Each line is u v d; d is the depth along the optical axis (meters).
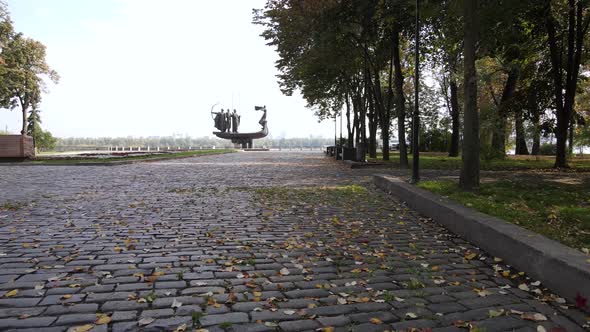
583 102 31.52
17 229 6.34
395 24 18.45
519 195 8.81
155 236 6.02
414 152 11.25
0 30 46.50
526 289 4.19
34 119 61.25
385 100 39.66
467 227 6.11
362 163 21.25
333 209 8.57
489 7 10.11
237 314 3.42
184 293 3.84
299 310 3.52
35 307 3.46
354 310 3.57
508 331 3.25
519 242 4.74
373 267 4.79
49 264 4.62
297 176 16.05
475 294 4.03
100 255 5.01
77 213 7.71
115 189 11.38
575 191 9.61
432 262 5.09
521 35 17.88
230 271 4.51
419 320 3.40
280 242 5.81
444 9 12.44
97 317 3.29
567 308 3.74
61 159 24.91
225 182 13.64
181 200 9.48
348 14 19.16
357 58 24.70
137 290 3.89
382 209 8.66
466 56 9.45
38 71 54.06
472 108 9.43
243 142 75.44
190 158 33.25
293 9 19.77
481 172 16.61
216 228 6.62
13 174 15.97
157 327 3.15
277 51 24.30
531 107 20.41
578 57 18.14
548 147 38.66
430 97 44.50
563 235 5.35
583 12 19.25
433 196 8.15
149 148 65.12
